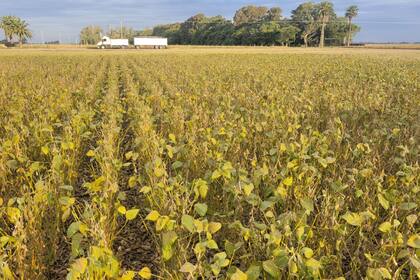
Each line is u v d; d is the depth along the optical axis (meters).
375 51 58.16
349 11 100.75
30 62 27.39
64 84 12.78
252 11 124.62
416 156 5.11
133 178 3.74
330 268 2.99
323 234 3.28
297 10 105.44
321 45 96.50
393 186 4.11
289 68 20.30
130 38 131.50
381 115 7.35
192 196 4.21
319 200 4.38
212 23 113.81
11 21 88.56
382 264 2.71
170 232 2.42
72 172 4.98
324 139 4.71
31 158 5.61
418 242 2.36
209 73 17.34
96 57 36.38
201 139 5.43
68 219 4.32
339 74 16.41
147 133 5.87
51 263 3.58
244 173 3.69
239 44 102.94
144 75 16.45
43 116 6.59
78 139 5.78
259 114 6.79
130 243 3.99
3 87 11.45
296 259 2.28
